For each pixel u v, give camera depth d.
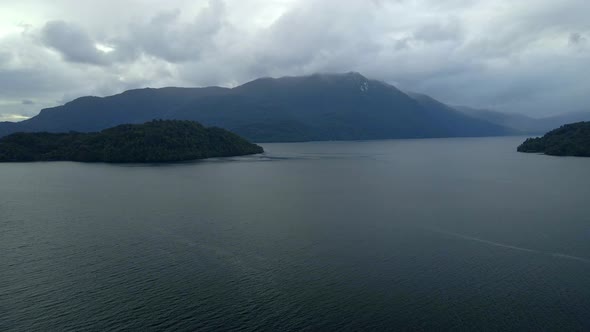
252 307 51.50
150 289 56.41
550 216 91.50
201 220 90.25
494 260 65.25
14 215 95.50
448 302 52.12
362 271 61.41
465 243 73.38
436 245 72.38
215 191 128.38
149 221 89.69
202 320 48.78
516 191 124.88
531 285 56.44
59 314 50.28
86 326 47.84
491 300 52.47
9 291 56.06
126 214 96.19
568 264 63.47
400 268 62.38
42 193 124.44
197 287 56.91
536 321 47.78
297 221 88.88
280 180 154.88
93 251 70.81
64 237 78.62
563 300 52.25
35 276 60.62
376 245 72.62
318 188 134.38
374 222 87.56
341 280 58.50
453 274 60.06
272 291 55.53
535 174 166.50
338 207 103.06
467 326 47.03
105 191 128.12
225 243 74.44
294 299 53.34
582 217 90.31
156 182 148.88
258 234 79.62
